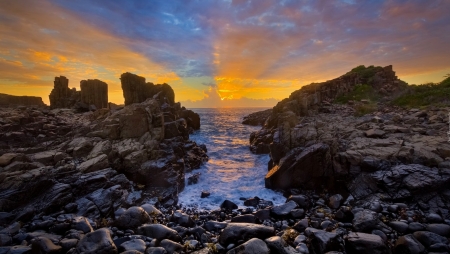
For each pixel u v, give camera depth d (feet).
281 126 62.23
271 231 27.43
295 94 119.96
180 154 66.49
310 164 47.03
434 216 30.53
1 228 29.50
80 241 23.65
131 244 24.38
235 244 25.93
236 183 54.75
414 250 24.07
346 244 25.75
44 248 22.72
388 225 30.17
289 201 38.06
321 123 69.00
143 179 49.11
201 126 191.21
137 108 64.85
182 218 33.01
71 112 113.19
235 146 101.35
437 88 114.62
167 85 133.28
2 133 58.18
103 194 38.19
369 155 44.96
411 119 70.33
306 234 27.84
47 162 46.39
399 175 38.24
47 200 34.71
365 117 88.33
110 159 51.01
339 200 39.22
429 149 44.34
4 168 40.29
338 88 138.00
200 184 54.60
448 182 35.32
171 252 24.57
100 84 132.67
